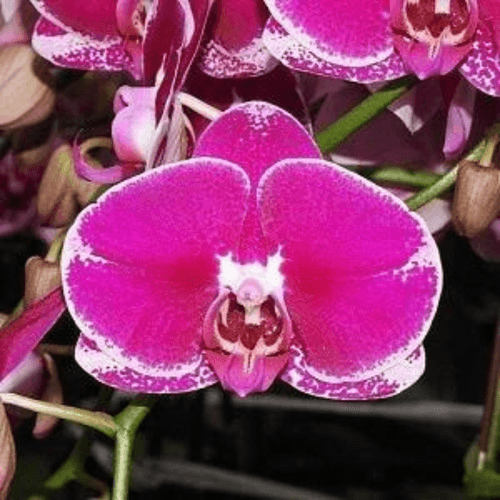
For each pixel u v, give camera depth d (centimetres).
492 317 91
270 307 58
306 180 56
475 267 87
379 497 94
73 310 56
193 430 85
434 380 96
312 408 85
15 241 87
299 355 58
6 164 72
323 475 91
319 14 58
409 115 64
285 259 57
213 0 59
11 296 88
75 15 61
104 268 56
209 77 63
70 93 67
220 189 56
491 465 67
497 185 58
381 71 58
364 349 57
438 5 57
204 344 58
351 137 66
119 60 62
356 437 92
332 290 57
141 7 61
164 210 56
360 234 56
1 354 57
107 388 65
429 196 60
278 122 56
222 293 57
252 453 90
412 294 56
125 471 59
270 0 58
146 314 57
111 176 60
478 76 58
